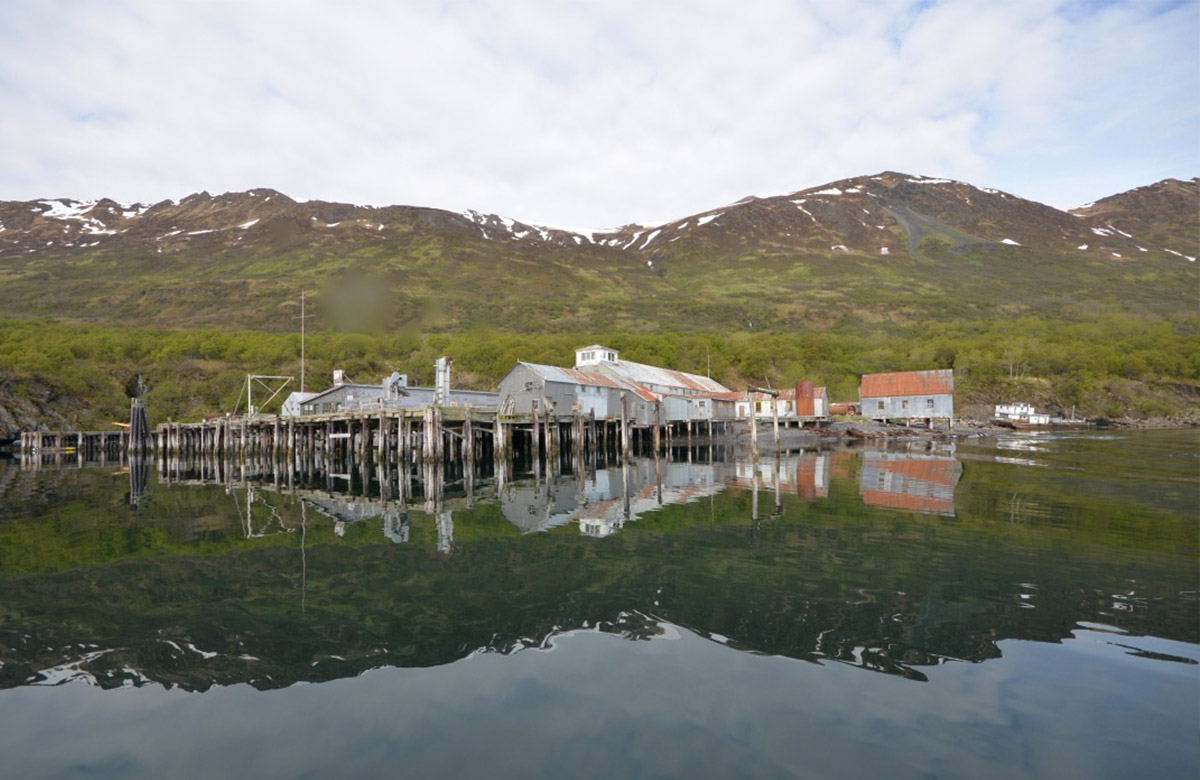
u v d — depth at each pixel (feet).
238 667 24.81
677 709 20.56
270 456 161.48
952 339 370.12
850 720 19.65
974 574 36.06
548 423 135.33
